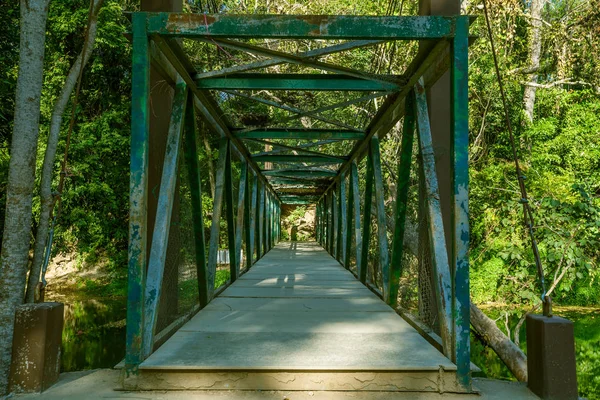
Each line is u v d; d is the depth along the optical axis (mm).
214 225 5547
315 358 2836
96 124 13258
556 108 15117
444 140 3713
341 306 4867
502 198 8453
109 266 16484
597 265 6789
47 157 3959
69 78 4012
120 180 14672
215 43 3219
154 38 2928
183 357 2842
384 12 10648
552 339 2545
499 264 10320
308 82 4070
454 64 2811
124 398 2502
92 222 14453
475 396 2594
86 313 11523
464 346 2662
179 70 3459
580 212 5922
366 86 4051
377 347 3139
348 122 11781
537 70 12438
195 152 4230
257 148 14805
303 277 7566
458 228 2725
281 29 2867
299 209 25312
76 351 8016
